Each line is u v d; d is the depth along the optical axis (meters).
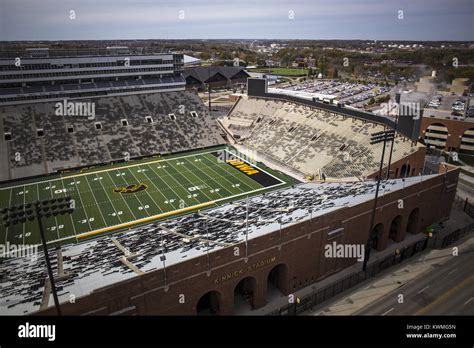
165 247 34.16
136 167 68.88
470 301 34.44
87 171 66.56
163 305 28.56
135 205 53.88
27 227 47.56
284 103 88.38
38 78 75.56
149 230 41.19
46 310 23.91
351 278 38.72
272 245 33.31
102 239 40.41
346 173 58.78
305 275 37.16
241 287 36.62
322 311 33.56
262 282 34.03
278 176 64.69
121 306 26.59
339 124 71.62
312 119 77.50
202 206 53.56
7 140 68.56
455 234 46.38
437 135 86.19
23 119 73.00
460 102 105.19
